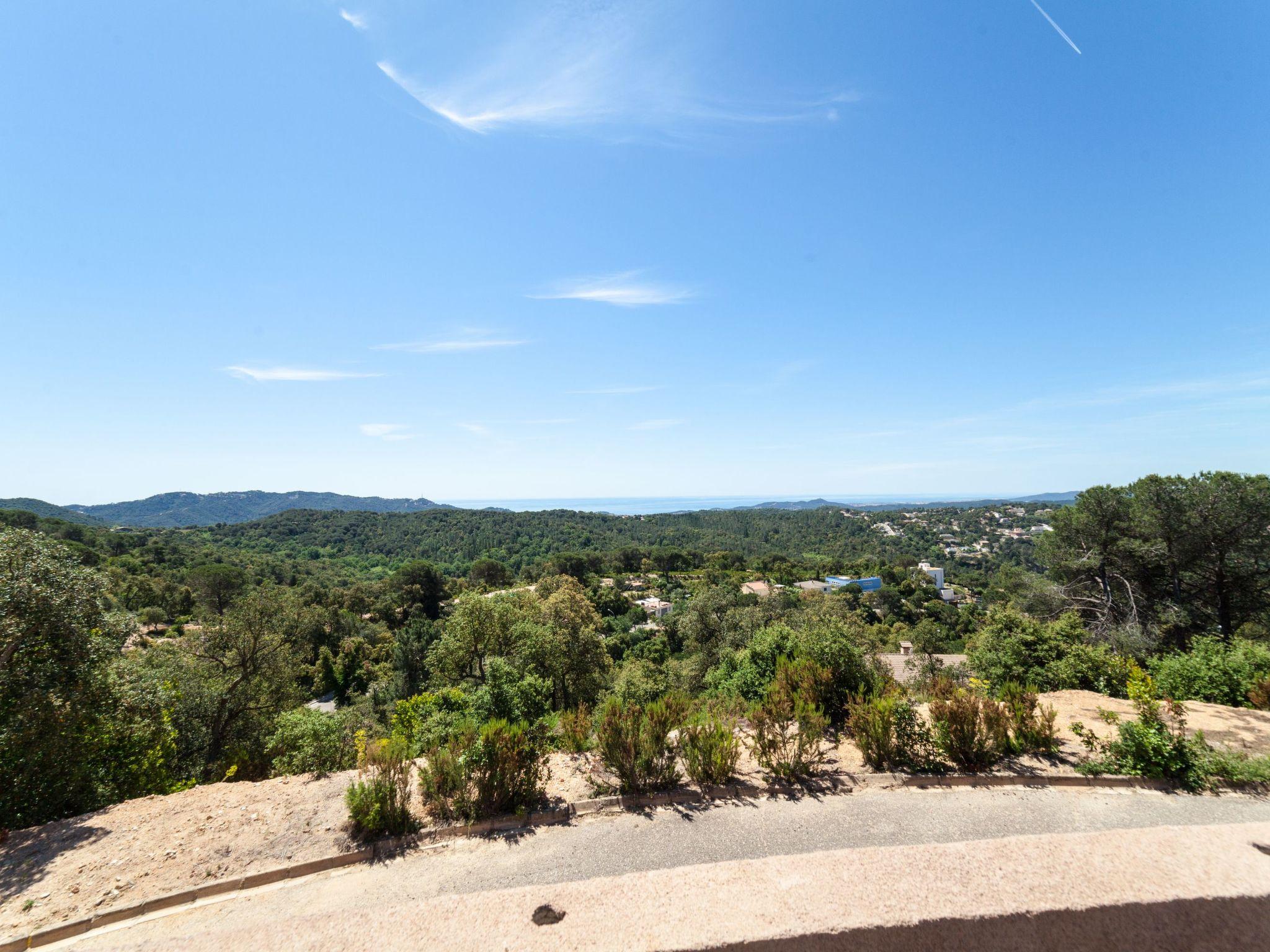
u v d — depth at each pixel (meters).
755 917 1.83
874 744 6.04
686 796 5.47
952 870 2.05
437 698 9.60
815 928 1.77
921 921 1.80
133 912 4.13
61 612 7.95
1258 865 2.07
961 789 5.60
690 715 7.06
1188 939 1.85
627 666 32.16
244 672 18.19
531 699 7.96
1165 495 16.83
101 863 4.73
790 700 7.06
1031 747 6.34
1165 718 7.32
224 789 6.25
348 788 5.64
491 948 1.77
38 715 7.37
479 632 23.81
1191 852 2.15
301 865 4.59
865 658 8.42
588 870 4.34
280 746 8.31
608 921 1.85
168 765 11.12
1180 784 5.59
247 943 1.88
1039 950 1.80
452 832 4.98
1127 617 17.19
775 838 4.72
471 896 2.03
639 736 5.74
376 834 4.98
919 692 10.29
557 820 5.15
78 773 7.29
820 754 6.03
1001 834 4.73
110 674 8.74
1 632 7.44
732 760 5.74
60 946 3.84
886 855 2.16
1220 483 16.20
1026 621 11.27
